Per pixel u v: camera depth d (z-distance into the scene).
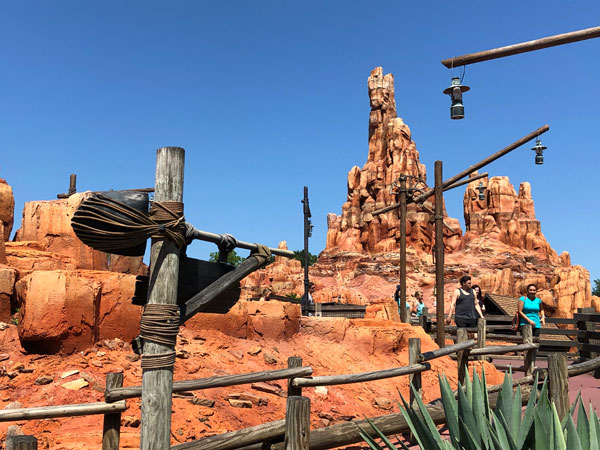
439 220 14.20
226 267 4.08
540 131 14.29
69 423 6.09
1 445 5.38
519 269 112.19
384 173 131.75
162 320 3.50
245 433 4.81
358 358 10.66
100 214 3.33
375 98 141.50
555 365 7.59
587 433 3.98
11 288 8.15
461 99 8.93
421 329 12.96
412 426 4.11
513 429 4.27
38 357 7.21
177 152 3.69
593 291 114.31
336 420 7.84
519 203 131.50
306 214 23.34
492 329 15.86
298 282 110.56
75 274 7.66
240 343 9.36
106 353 7.63
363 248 127.69
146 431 3.41
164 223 3.56
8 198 10.98
